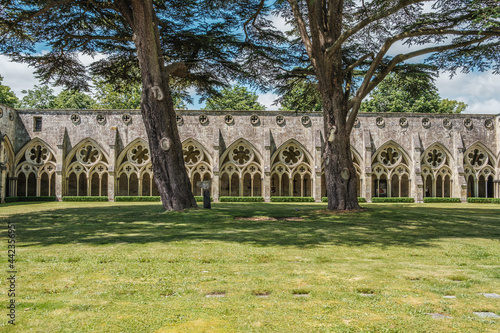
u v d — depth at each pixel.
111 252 7.11
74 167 31.58
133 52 19.41
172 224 11.82
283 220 13.33
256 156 32.78
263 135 32.59
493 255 7.21
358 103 17.02
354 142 32.91
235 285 4.89
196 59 18.83
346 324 3.60
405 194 38.97
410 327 3.54
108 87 43.38
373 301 4.29
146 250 7.35
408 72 18.84
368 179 32.28
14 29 15.62
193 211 15.05
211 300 4.29
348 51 19.47
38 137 31.30
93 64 19.44
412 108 44.84
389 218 14.16
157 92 15.61
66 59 18.92
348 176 17.02
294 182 37.69
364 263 6.37
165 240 8.69
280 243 8.37
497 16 12.16
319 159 32.16
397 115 33.34
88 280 5.11
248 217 14.09
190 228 10.91
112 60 19.58
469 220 13.91
